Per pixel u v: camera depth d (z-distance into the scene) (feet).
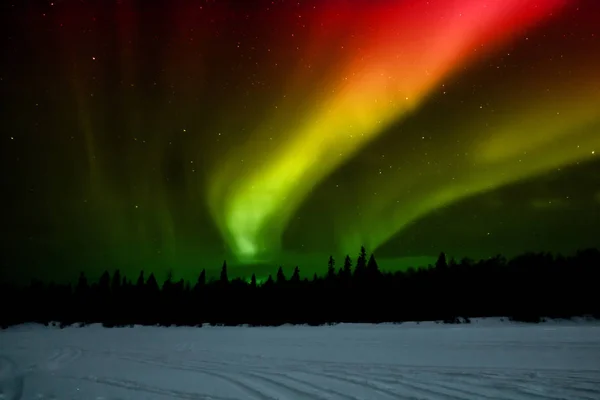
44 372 41.68
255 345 64.75
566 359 43.80
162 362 47.44
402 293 145.18
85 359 50.55
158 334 96.99
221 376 38.14
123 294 165.89
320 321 129.18
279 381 35.63
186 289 168.66
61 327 131.44
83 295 164.55
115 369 42.98
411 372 38.45
